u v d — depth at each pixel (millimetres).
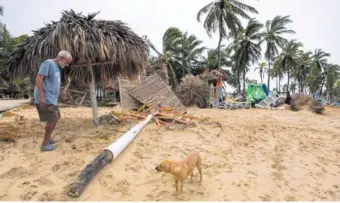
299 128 8578
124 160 3867
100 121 6477
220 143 5422
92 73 5906
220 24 27094
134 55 5617
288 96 21484
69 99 14875
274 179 3779
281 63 41625
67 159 3678
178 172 2857
